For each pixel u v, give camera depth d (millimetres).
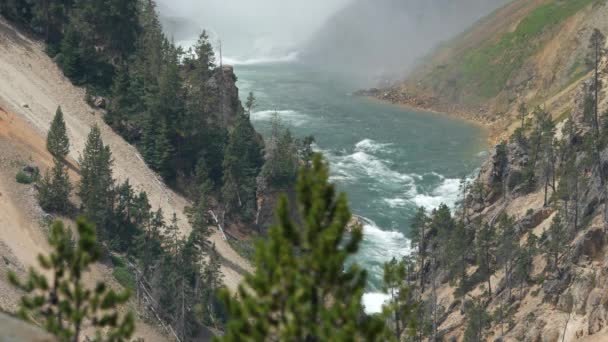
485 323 89750
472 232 116812
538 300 88875
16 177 96562
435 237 114875
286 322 28359
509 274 95812
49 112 119375
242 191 127125
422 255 113875
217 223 119625
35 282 29828
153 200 115250
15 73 122062
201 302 91188
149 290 89812
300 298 27906
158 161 124125
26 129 109312
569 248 90375
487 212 122000
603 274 80812
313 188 30641
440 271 110375
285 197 30594
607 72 122500
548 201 109688
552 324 82625
